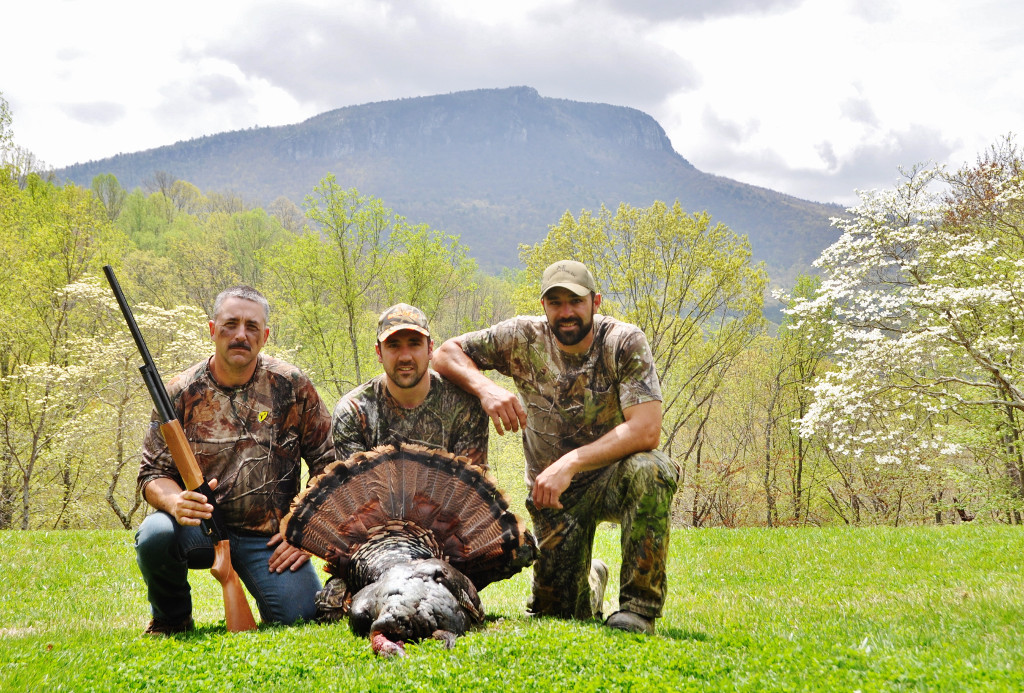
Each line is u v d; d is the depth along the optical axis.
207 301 61.75
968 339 25.73
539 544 6.71
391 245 41.44
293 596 6.52
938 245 27.23
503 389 6.47
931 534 13.77
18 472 34.00
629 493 6.17
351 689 4.29
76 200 36.38
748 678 4.43
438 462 5.97
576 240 36.56
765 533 14.54
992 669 4.72
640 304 36.19
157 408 6.14
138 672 4.71
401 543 5.71
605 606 8.80
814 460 43.44
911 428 30.47
